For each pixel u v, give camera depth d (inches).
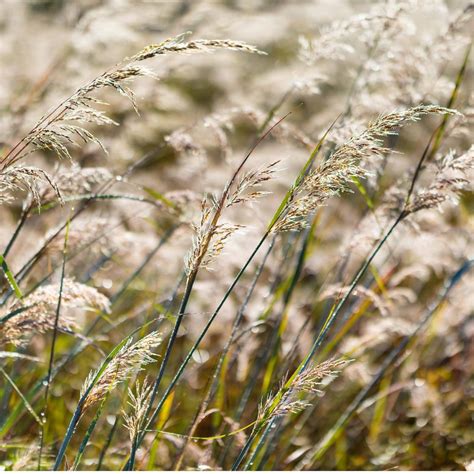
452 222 211.8
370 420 194.1
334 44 165.0
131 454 96.7
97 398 92.4
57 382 167.0
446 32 161.6
